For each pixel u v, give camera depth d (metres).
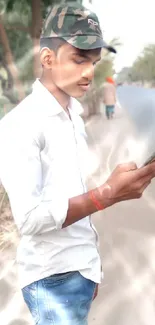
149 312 2.80
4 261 3.23
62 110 1.74
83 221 1.80
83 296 1.82
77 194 1.75
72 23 1.68
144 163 1.58
